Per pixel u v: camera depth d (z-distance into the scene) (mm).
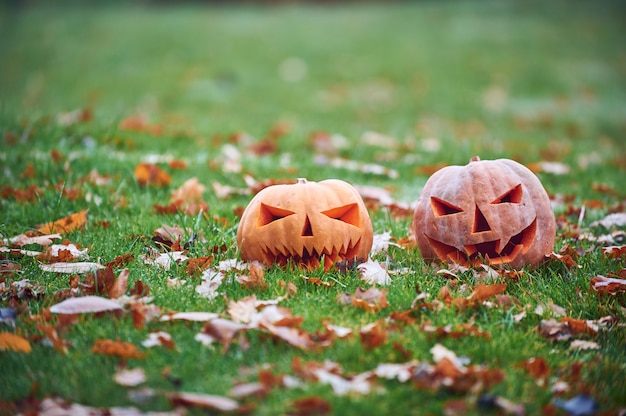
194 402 1438
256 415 1435
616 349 1636
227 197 2400
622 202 2473
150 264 1882
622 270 1867
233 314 1659
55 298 1729
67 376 1521
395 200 2430
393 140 3590
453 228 1867
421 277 1836
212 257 1881
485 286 1734
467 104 5711
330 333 1611
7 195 2293
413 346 1598
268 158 2883
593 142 4441
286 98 5742
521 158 3113
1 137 2742
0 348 1581
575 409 1467
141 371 1523
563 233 2135
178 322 1659
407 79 6445
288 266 1846
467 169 1902
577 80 6664
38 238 1992
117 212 2207
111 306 1662
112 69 6598
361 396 1473
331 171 2742
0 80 6328
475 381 1503
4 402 1455
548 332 1665
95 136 2895
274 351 1580
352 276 1837
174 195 2322
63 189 2240
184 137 3188
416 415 1446
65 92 5859
